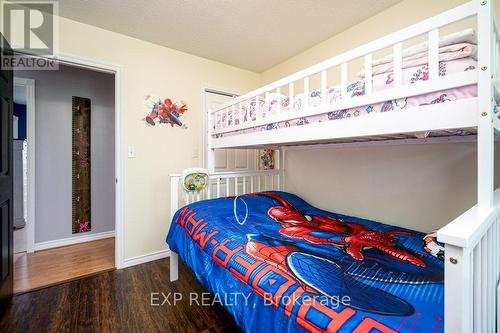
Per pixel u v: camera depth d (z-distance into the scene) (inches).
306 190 99.9
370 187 77.4
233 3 69.4
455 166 59.8
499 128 35.4
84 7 70.1
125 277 78.7
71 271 82.4
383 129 38.4
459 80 30.7
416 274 36.7
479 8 29.1
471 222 23.0
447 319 19.7
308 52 97.3
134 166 88.4
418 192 66.3
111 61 83.2
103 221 119.3
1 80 58.7
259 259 41.2
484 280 24.6
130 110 87.3
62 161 108.3
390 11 71.3
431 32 32.9
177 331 53.6
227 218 64.4
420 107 34.4
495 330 31.1
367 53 40.1
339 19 77.3
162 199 94.9
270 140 59.9
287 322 29.6
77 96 111.7
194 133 102.7
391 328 24.1
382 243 50.9
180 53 98.7
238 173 92.2
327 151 91.1
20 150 135.7
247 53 101.2
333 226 64.1
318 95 51.3
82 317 57.9
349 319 25.7
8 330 53.6
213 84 107.8
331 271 37.2
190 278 78.2
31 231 100.0
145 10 72.2
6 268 62.2
